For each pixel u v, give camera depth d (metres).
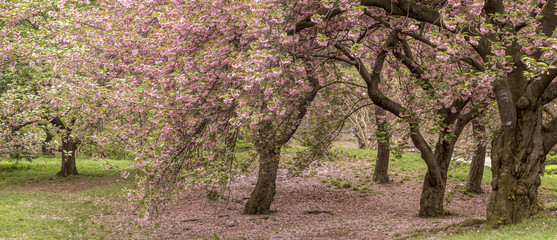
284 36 8.20
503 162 10.67
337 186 23.67
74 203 19.38
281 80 8.76
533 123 10.46
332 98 15.13
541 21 10.58
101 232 14.26
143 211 8.73
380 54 13.39
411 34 11.85
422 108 12.06
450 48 8.33
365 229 13.88
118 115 10.85
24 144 13.22
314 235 13.59
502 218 10.42
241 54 8.11
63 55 12.05
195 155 9.41
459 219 14.95
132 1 11.04
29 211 16.56
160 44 10.30
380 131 12.99
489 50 10.11
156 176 9.24
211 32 9.84
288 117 12.54
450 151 15.84
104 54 11.94
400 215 17.19
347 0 8.46
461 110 15.44
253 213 18.36
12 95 12.42
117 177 26.50
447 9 9.12
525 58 7.70
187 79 8.92
